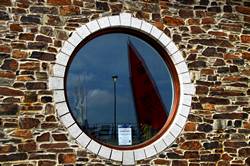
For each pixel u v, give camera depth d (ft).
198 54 22.33
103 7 21.04
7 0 19.65
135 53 21.68
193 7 22.75
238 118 22.48
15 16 19.66
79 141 19.65
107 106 20.76
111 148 20.15
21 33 19.62
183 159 21.16
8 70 19.17
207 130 21.80
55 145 19.29
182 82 21.67
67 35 20.25
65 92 20.01
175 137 21.15
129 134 20.84
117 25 21.02
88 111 20.38
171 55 21.79
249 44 23.38
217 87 22.35
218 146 21.88
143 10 21.75
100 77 20.88
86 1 20.84
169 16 22.18
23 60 19.44
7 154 18.58
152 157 20.70
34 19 19.92
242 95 22.74
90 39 20.93
